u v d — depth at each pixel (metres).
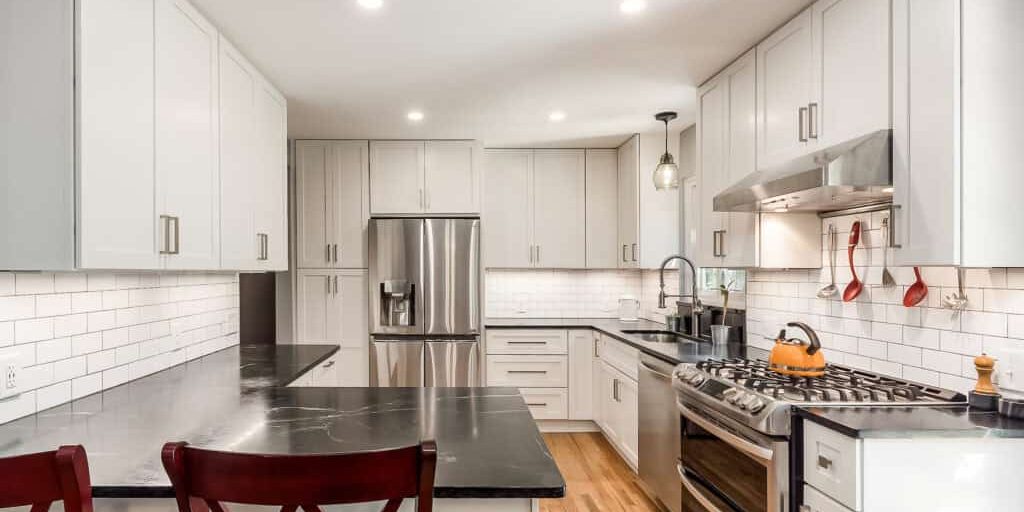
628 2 2.21
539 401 4.62
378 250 4.41
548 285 5.15
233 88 2.57
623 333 4.12
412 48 2.68
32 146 1.49
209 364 2.71
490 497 1.21
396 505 0.93
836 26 2.05
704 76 3.08
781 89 2.40
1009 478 1.52
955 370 1.89
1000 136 1.56
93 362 2.05
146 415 1.77
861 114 1.92
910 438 1.51
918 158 1.68
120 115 1.66
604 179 4.97
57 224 1.49
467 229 4.43
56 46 1.49
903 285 2.11
